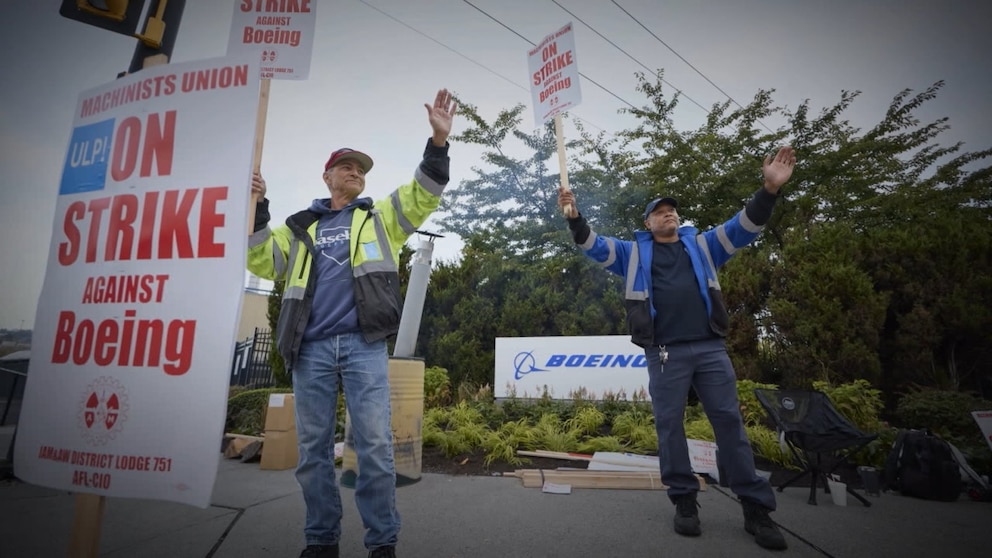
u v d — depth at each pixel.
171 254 1.59
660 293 2.85
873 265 6.56
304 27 2.31
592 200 13.88
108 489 1.49
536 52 3.61
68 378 1.61
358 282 2.17
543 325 8.99
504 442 4.79
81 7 1.95
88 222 1.71
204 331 1.51
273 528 2.67
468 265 9.74
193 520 2.81
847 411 4.88
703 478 3.73
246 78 1.66
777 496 3.44
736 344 6.79
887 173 12.86
